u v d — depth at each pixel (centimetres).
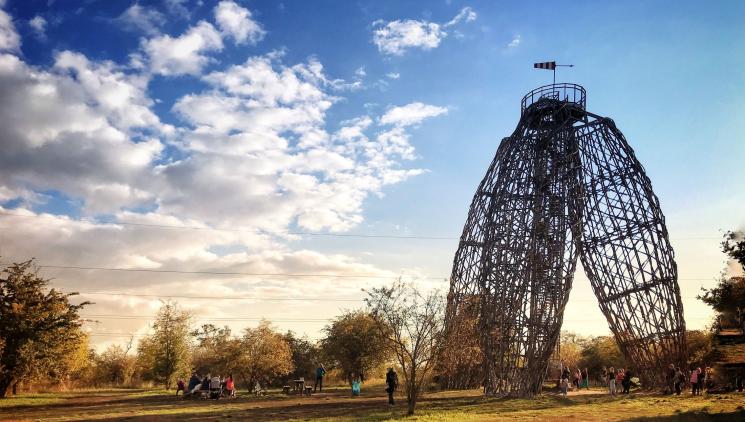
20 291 5028
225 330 7019
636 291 4566
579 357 7994
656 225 4534
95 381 9512
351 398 4312
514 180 4641
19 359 4831
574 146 4700
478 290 4669
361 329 6112
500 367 4241
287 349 6512
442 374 4872
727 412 2656
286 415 3102
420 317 3152
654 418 2567
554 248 4341
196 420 2931
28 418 3111
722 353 4881
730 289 5997
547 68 5100
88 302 5362
